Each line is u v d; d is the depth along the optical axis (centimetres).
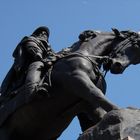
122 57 703
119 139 546
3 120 714
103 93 706
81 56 692
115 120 564
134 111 581
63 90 683
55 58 712
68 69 682
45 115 692
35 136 707
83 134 582
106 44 720
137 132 549
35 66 709
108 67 705
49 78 691
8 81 736
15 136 713
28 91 686
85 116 716
